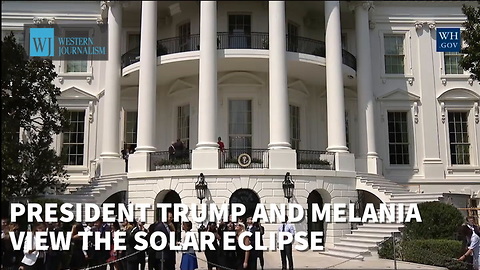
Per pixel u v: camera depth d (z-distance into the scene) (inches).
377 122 1017.5
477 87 1038.4
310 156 930.1
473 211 838.5
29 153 606.5
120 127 996.6
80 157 1003.9
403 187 923.4
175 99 968.3
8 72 597.9
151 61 845.8
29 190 626.8
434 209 690.8
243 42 942.4
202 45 807.1
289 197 757.9
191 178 769.6
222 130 908.0
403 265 598.2
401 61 1053.2
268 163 778.8
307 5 966.4
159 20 1016.9
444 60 1055.0
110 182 824.9
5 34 1013.8
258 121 914.1
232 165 780.0
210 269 489.4
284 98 797.2
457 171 1013.2
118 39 933.8
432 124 1026.7
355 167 905.5
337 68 854.5
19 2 1026.7
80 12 1030.4
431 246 623.2
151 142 836.0
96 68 1031.0
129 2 942.4
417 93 1036.5
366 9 962.7
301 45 975.0
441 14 1057.5
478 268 456.1
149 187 799.1
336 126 839.1
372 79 1026.1
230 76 917.2
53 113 659.4
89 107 1012.5
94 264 494.3
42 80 651.5
